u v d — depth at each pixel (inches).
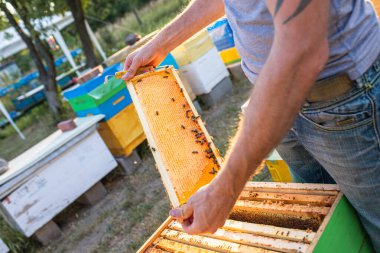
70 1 343.9
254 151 36.2
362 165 44.6
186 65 212.7
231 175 37.7
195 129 60.6
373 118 42.0
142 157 195.8
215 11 62.2
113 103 179.9
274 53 33.7
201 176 57.6
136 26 729.6
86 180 170.7
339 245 50.5
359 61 39.8
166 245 64.6
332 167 48.1
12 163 170.4
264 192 63.2
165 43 63.9
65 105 370.0
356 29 39.4
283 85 33.4
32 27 315.9
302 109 45.4
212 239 59.0
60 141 160.7
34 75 562.9
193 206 41.7
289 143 60.5
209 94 217.5
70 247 150.2
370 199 47.7
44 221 157.6
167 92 63.1
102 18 913.5
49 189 158.7
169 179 54.2
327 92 41.4
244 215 63.6
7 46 409.4
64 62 561.0
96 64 373.4
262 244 51.7
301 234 49.7
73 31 652.7
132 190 170.9
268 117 34.6
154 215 142.6
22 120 480.7
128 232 140.9
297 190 58.7
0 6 305.6
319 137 45.9
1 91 528.4
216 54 220.8
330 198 53.7
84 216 169.6
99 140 175.0
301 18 31.6
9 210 148.1
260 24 41.7
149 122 58.1
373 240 55.0
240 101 207.6
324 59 33.3
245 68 52.0
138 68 64.1
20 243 160.2
